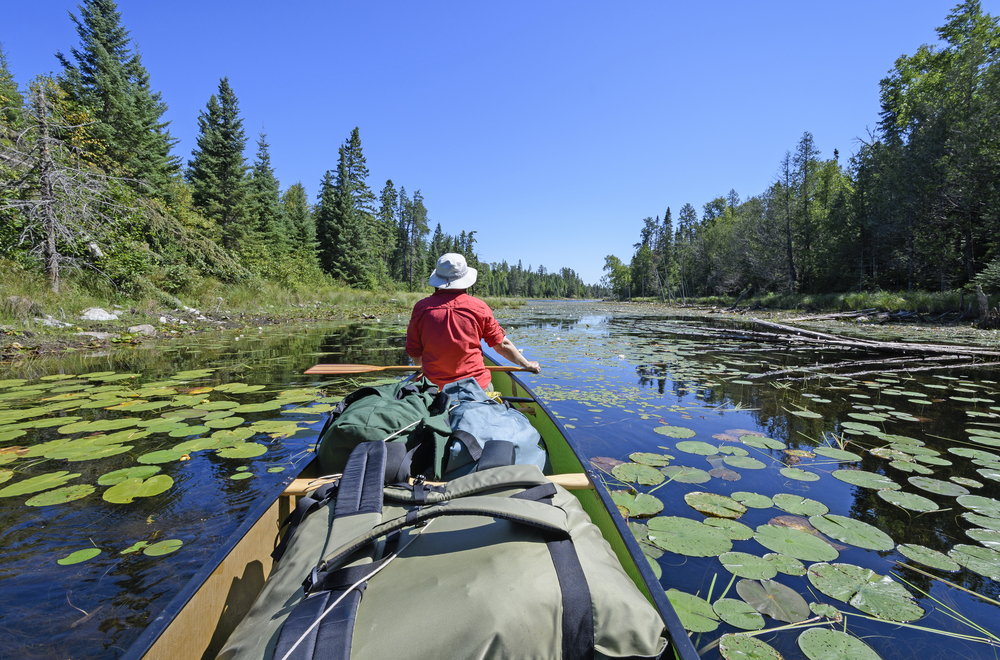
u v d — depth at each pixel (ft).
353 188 139.44
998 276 47.88
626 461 9.50
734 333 37.70
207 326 36.11
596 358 23.27
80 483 8.16
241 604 4.42
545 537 3.72
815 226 99.14
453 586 3.27
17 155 30.45
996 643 4.61
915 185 63.05
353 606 3.18
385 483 4.79
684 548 6.28
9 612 5.03
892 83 88.58
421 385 7.11
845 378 18.28
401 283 188.65
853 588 5.43
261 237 97.86
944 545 6.41
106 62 74.90
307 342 29.09
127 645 4.60
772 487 8.30
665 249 201.05
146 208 39.34
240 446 9.86
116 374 17.61
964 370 20.40
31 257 30.50
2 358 20.95
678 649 3.08
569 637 3.19
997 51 58.13
